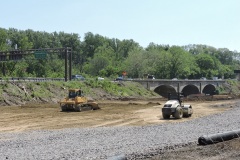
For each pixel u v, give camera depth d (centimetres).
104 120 3559
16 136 2469
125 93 8225
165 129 2734
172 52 15812
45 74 13675
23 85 5994
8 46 14475
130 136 2378
